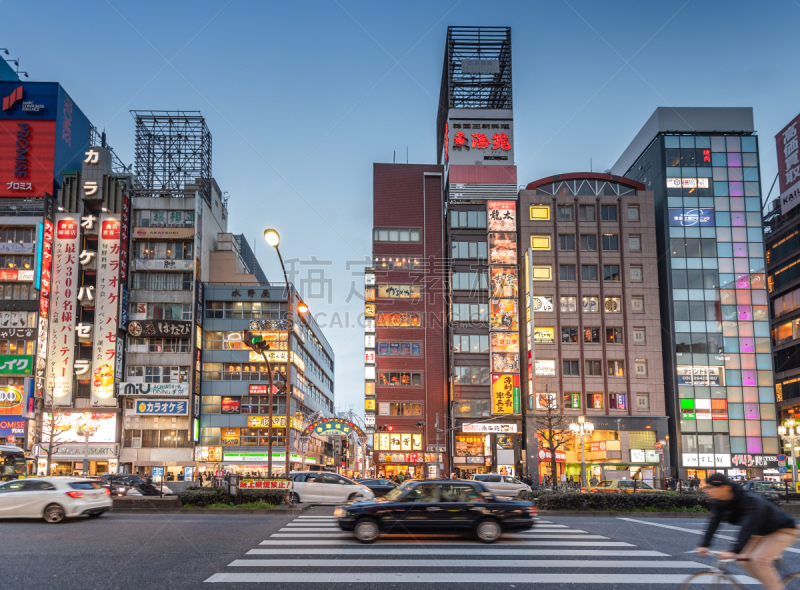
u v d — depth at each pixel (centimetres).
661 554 1276
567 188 5997
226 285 6178
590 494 2286
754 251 5816
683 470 5400
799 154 6525
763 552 703
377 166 6297
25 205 5925
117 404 5544
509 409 5600
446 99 6775
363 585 952
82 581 960
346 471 9112
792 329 6694
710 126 6009
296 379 6347
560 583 982
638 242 5847
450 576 1027
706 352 5631
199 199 6106
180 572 1035
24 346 5516
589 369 5600
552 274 5778
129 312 5828
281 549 1299
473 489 1484
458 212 6078
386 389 5841
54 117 6134
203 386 5959
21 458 3825
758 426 5503
